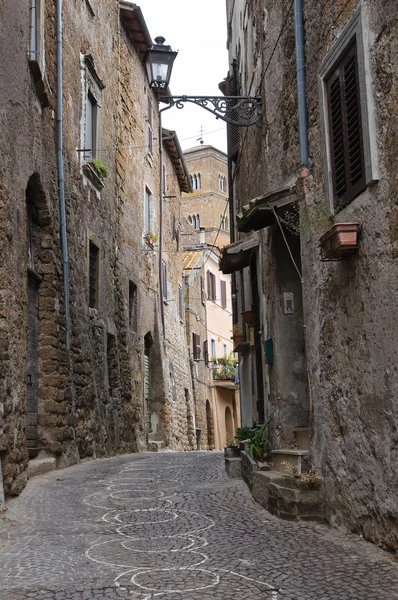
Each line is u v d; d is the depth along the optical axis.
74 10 13.42
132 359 17.86
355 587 4.00
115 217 16.72
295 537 5.34
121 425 15.43
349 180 5.39
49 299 10.55
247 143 11.46
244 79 12.59
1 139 7.30
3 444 6.93
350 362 5.46
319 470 6.16
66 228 11.81
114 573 4.42
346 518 5.45
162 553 4.96
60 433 10.42
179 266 29.23
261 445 8.54
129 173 18.73
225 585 4.12
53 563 4.67
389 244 4.67
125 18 18.75
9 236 7.45
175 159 27.50
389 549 4.67
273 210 7.46
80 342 12.18
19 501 7.02
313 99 6.52
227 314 41.56
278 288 8.38
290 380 8.17
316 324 6.35
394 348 4.59
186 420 27.08
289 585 4.10
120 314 16.69
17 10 8.28
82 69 13.84
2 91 7.45
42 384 10.32
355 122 5.28
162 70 9.98
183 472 9.88
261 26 9.33
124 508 6.80
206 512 6.57
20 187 8.12
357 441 5.27
